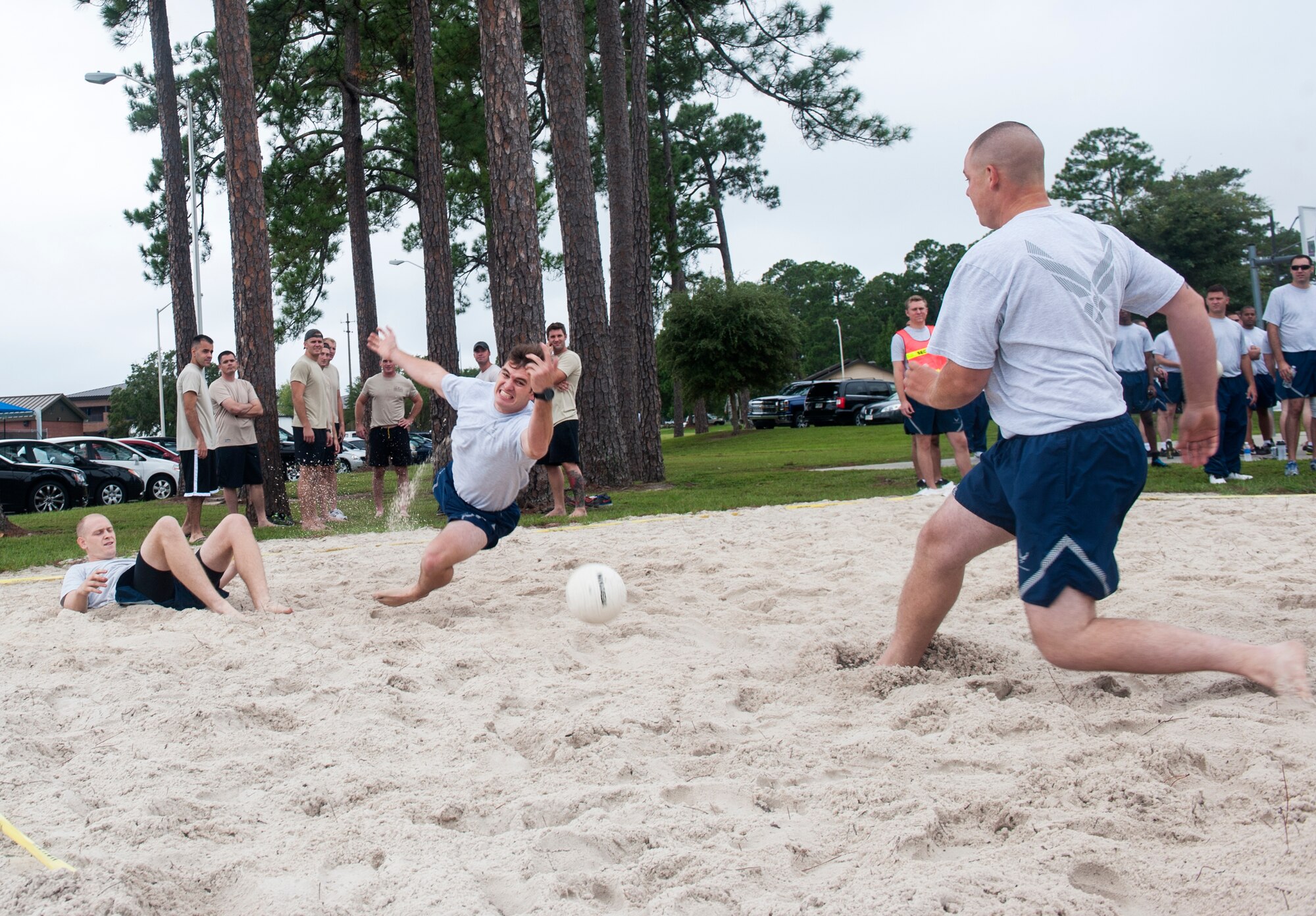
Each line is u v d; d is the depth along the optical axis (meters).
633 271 16.70
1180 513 8.52
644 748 3.12
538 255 12.24
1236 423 10.92
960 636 4.18
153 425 71.44
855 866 2.22
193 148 23.50
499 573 6.63
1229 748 2.77
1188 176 66.06
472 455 5.06
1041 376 3.03
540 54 22.97
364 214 24.28
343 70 23.64
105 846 2.37
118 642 4.50
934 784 2.69
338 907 2.07
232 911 2.12
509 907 2.12
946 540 3.55
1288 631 4.26
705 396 41.22
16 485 18.50
